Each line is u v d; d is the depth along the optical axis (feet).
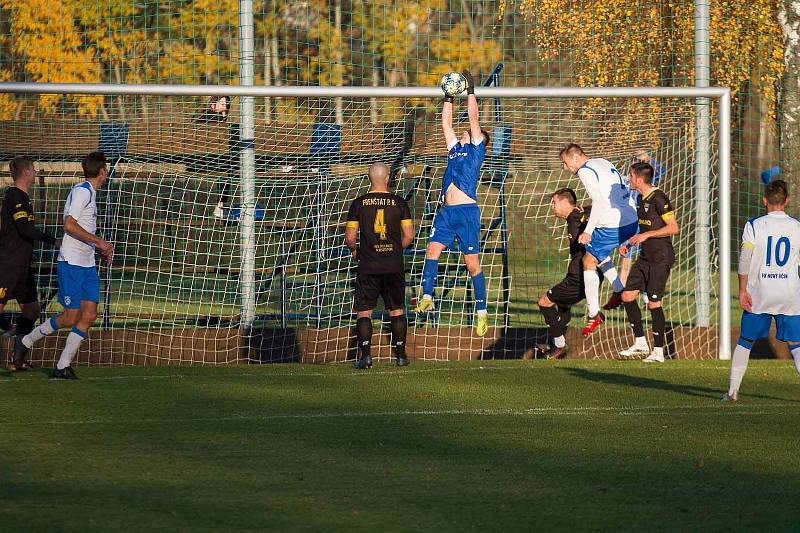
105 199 162.09
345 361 131.34
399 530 51.37
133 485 60.70
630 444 74.38
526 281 200.95
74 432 78.38
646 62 185.78
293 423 82.94
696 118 137.80
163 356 129.59
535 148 150.10
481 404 93.45
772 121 197.67
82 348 127.85
